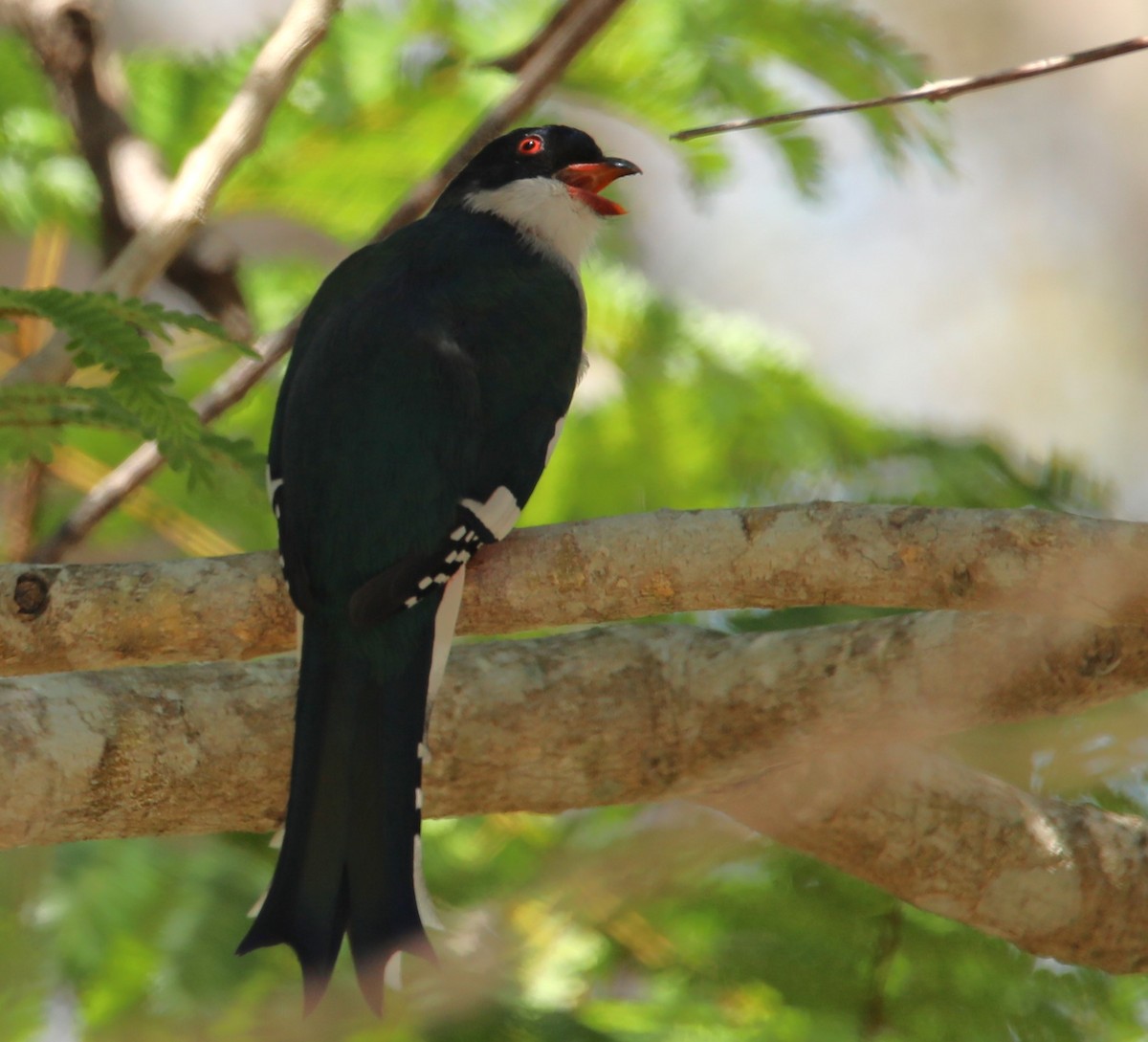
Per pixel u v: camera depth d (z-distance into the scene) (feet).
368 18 38.37
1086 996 29.58
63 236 38.99
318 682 25.12
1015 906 29.04
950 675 27.32
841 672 27.61
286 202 38.93
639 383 37.11
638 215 73.05
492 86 37.19
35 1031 27.35
